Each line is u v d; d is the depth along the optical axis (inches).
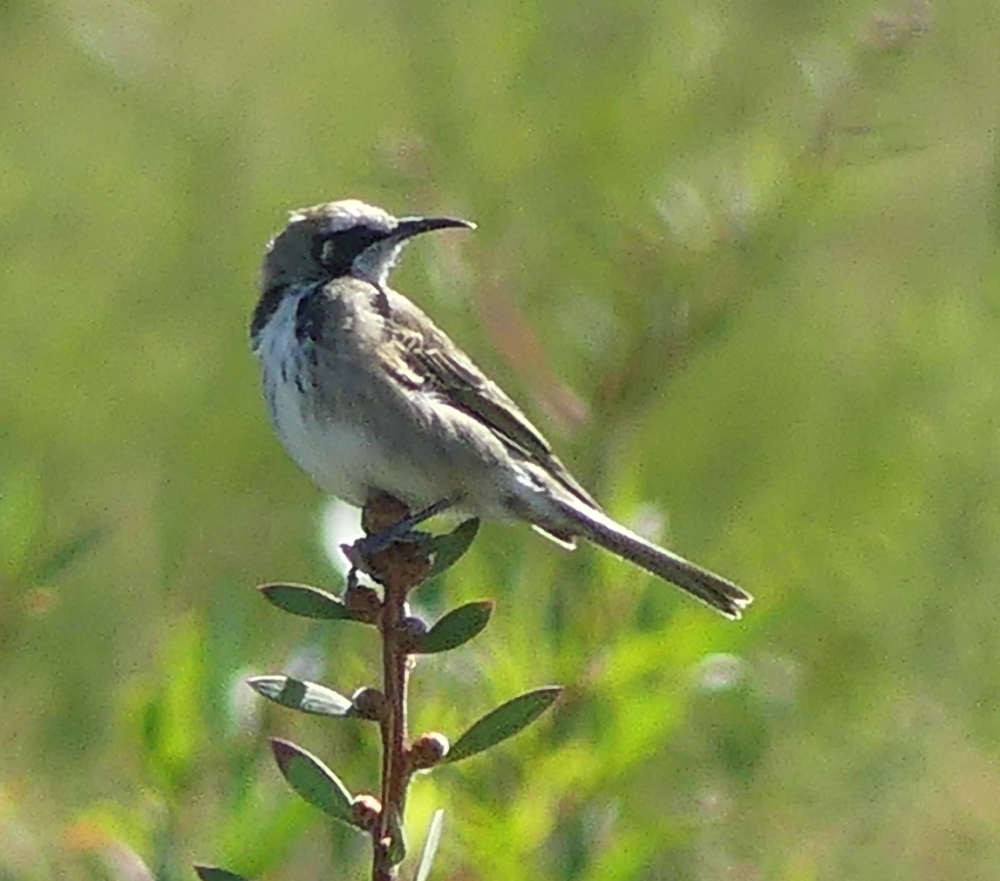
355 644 388.2
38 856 384.2
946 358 534.9
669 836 354.6
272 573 518.3
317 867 384.5
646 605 364.8
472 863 339.9
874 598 487.5
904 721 469.1
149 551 512.1
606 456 430.6
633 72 565.9
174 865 325.7
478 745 265.0
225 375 580.1
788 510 518.9
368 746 364.2
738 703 423.2
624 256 450.0
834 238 521.3
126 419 571.5
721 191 467.2
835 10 544.1
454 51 584.1
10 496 389.7
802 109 502.3
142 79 625.6
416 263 539.8
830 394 538.0
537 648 354.6
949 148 539.8
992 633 483.2
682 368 474.6
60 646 460.8
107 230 611.5
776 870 426.6
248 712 347.3
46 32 622.5
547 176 548.1
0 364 580.1
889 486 519.5
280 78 624.7
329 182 609.6
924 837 454.6
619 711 346.9
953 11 546.9
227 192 611.5
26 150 617.0
